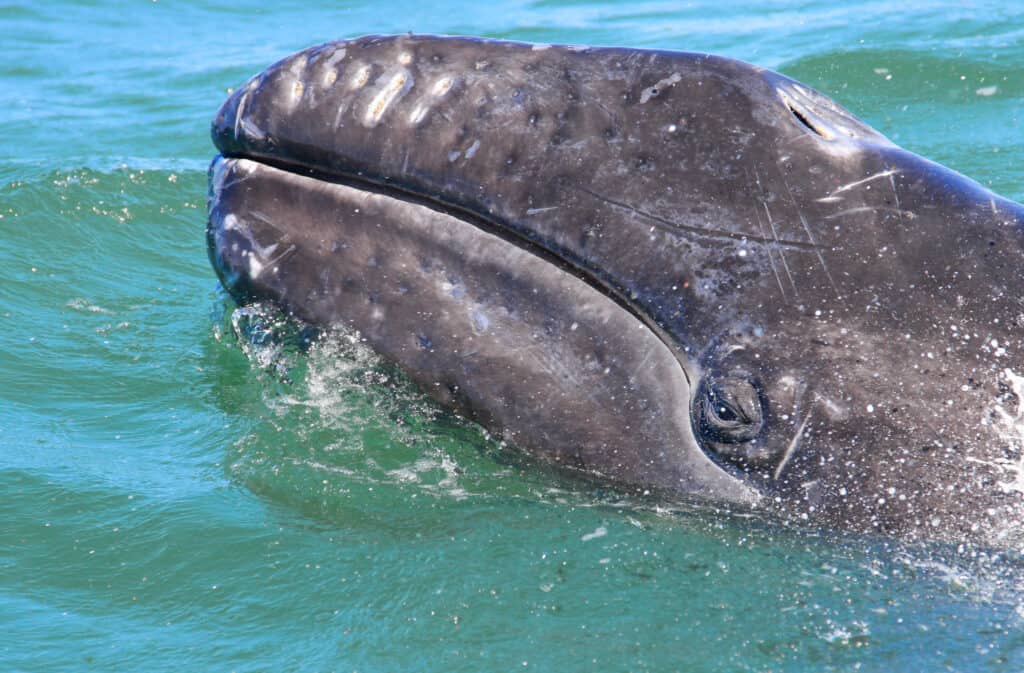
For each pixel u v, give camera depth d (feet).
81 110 140.77
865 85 137.39
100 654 50.19
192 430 66.64
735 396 49.29
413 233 54.90
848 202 49.06
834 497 49.29
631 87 51.44
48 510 59.36
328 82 55.11
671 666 47.44
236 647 50.34
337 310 57.06
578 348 52.70
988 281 48.08
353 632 50.62
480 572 53.11
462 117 52.65
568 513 55.06
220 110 59.16
